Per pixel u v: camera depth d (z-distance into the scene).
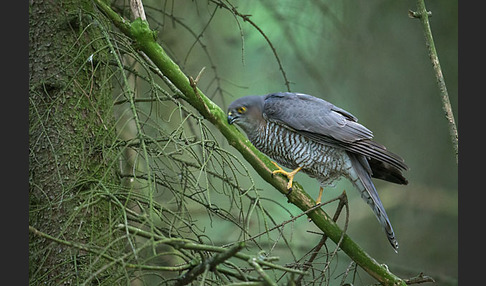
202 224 14.25
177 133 8.29
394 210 18.31
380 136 18.08
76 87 9.16
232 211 14.12
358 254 9.41
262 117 10.99
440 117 17.98
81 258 8.65
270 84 16.17
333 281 15.88
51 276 8.69
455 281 14.04
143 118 12.09
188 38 14.38
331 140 10.50
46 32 9.14
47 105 9.03
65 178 8.93
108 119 9.38
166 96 9.09
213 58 15.09
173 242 7.00
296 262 8.42
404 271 14.30
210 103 9.55
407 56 17.62
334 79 17.17
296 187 9.70
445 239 17.84
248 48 15.19
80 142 9.05
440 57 17.30
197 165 8.99
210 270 7.12
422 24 9.84
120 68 7.91
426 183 18.22
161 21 13.37
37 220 8.91
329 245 15.68
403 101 18.00
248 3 14.52
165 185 8.91
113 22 9.19
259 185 16.02
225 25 14.73
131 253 7.00
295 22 14.75
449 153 18.05
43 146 8.98
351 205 18.28
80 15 9.00
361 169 10.68
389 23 17.28
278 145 11.00
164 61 9.27
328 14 14.86
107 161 9.20
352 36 16.77
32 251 8.84
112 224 7.35
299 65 16.38
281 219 15.24
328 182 11.15
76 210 7.45
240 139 9.67
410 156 18.19
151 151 8.73
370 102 17.95
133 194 7.99
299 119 10.63
